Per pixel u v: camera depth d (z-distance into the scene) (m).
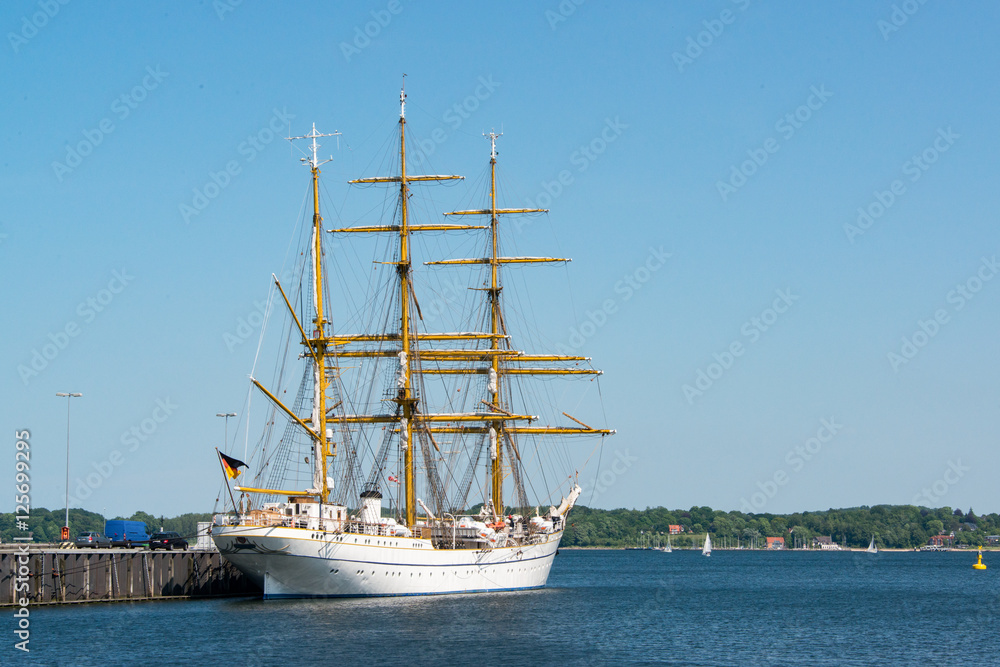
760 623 117.88
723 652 92.81
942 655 92.75
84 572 110.00
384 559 114.06
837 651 94.56
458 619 104.44
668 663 86.12
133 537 128.62
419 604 113.69
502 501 147.25
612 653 89.94
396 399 129.12
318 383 120.94
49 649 85.44
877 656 91.88
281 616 102.12
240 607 108.12
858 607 143.00
